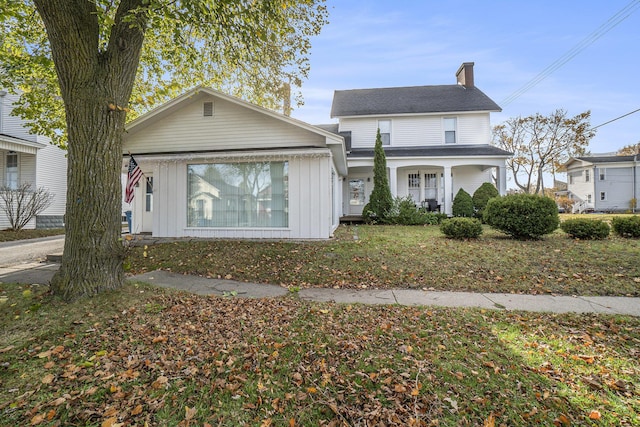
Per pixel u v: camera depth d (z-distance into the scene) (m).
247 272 6.29
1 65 7.36
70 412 2.16
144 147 10.17
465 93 18.09
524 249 7.29
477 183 16.86
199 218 9.84
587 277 5.46
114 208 4.38
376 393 2.38
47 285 4.98
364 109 17.55
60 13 3.84
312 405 2.26
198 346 3.10
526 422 2.09
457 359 2.87
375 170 14.36
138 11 3.95
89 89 4.11
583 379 2.57
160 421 2.10
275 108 10.66
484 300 4.65
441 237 9.23
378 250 7.57
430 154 15.07
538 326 3.65
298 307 4.30
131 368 2.70
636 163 29.28
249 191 9.62
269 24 6.04
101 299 4.01
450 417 2.13
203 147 9.93
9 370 2.62
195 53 7.00
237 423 2.09
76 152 4.12
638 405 2.27
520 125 28.98
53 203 15.40
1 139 12.59
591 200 30.34
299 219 9.31
